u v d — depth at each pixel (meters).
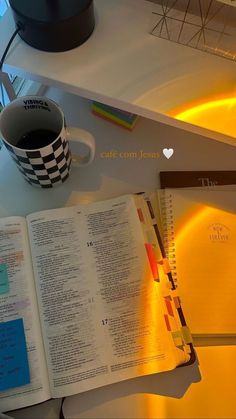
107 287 0.66
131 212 0.70
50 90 0.82
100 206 0.71
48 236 0.68
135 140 0.78
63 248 0.68
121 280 0.67
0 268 0.66
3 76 0.75
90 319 0.65
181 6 0.67
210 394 0.63
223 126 0.61
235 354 0.65
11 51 0.64
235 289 0.68
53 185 0.73
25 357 0.62
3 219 0.68
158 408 0.62
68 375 0.62
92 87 0.62
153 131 0.79
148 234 0.69
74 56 0.64
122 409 0.62
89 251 0.68
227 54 0.65
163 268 0.68
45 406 0.63
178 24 0.66
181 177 0.75
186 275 0.69
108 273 0.67
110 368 0.62
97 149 0.77
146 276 0.67
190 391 0.63
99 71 0.63
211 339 0.66
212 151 0.77
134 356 0.63
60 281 0.66
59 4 0.60
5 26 0.65
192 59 0.64
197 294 0.68
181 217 0.72
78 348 0.63
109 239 0.69
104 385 0.62
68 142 0.67
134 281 0.67
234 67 0.64
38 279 0.66
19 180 0.74
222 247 0.70
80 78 0.63
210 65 0.64
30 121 0.68
